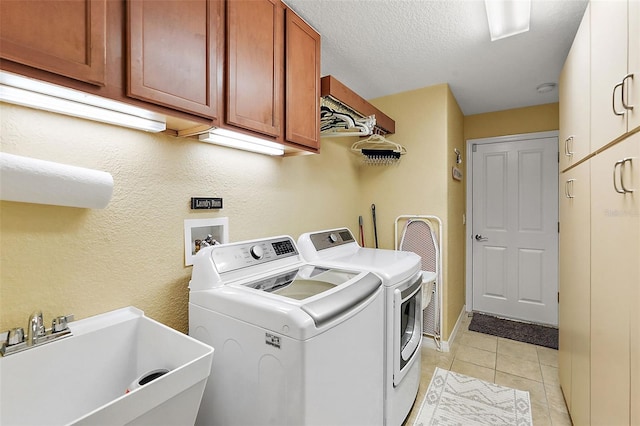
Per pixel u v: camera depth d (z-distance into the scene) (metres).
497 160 3.38
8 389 0.78
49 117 0.93
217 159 1.49
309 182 2.21
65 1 0.73
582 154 1.47
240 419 1.06
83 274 1.01
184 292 1.33
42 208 0.92
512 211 3.31
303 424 0.91
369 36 1.86
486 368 2.31
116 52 0.83
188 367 0.79
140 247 1.18
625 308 1.01
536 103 3.11
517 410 1.83
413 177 2.78
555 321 3.11
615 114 1.06
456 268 3.00
